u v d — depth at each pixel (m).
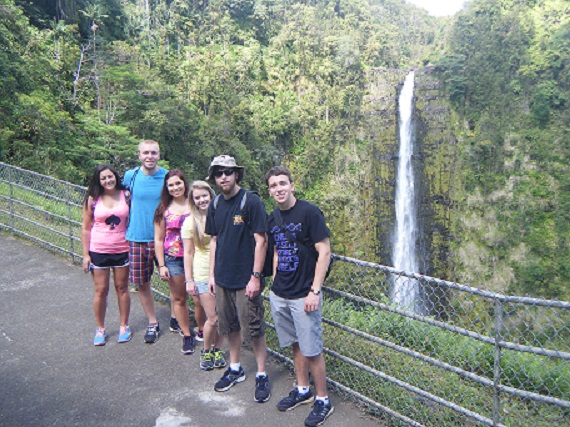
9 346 4.16
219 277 3.26
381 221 60.97
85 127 25.44
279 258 3.01
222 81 62.66
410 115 64.81
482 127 60.09
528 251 51.94
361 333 3.27
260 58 74.31
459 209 57.62
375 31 100.75
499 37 66.94
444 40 90.31
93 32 40.22
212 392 3.42
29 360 3.91
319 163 65.69
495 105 61.22
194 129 38.22
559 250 50.53
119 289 4.17
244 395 3.38
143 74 36.97
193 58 66.44
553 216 52.97
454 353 4.07
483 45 66.81
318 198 61.00
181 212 3.84
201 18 78.06
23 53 26.91
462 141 61.47
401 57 104.12
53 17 41.41
